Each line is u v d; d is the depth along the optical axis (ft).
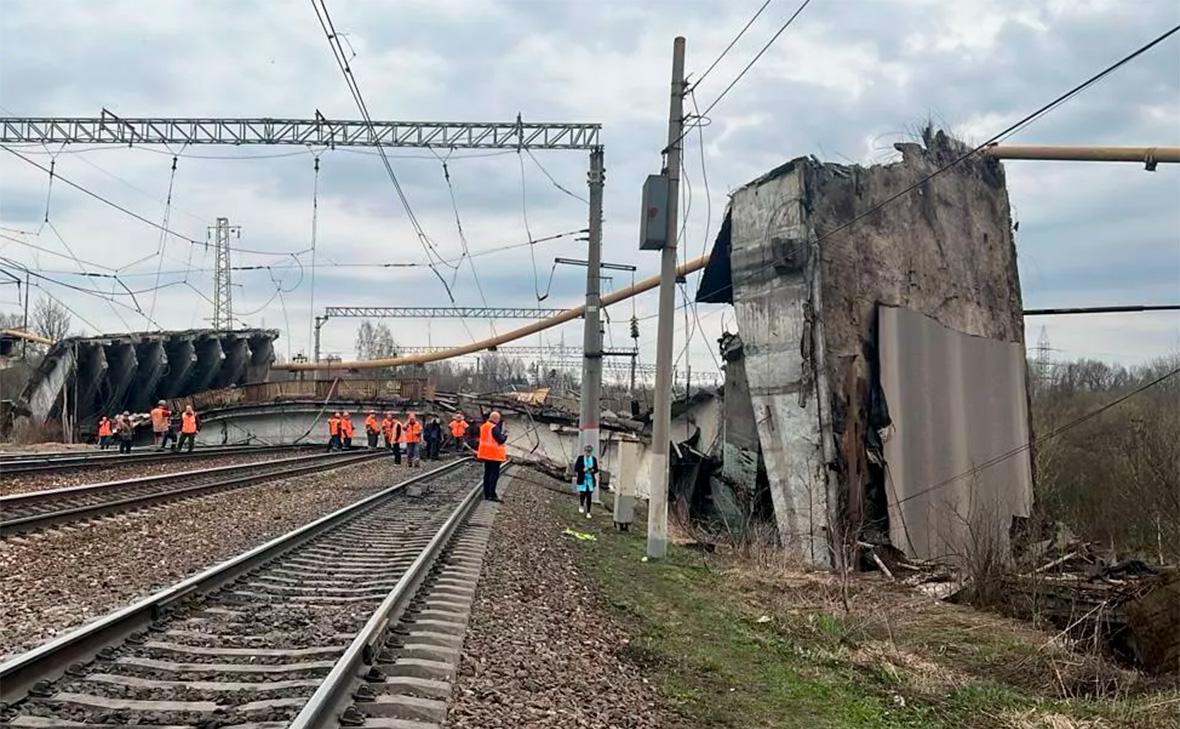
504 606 31.91
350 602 30.09
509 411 154.92
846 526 60.29
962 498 70.95
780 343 69.92
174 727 17.19
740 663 31.22
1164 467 87.25
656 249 55.31
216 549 40.57
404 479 93.04
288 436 183.83
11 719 16.98
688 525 77.15
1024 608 47.50
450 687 21.18
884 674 33.01
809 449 66.49
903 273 73.10
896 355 69.51
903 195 74.79
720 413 104.78
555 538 56.65
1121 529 90.07
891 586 55.36
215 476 79.82
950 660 38.29
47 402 175.52
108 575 33.09
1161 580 40.98
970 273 78.95
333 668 20.66
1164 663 37.17
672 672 28.50
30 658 18.76
